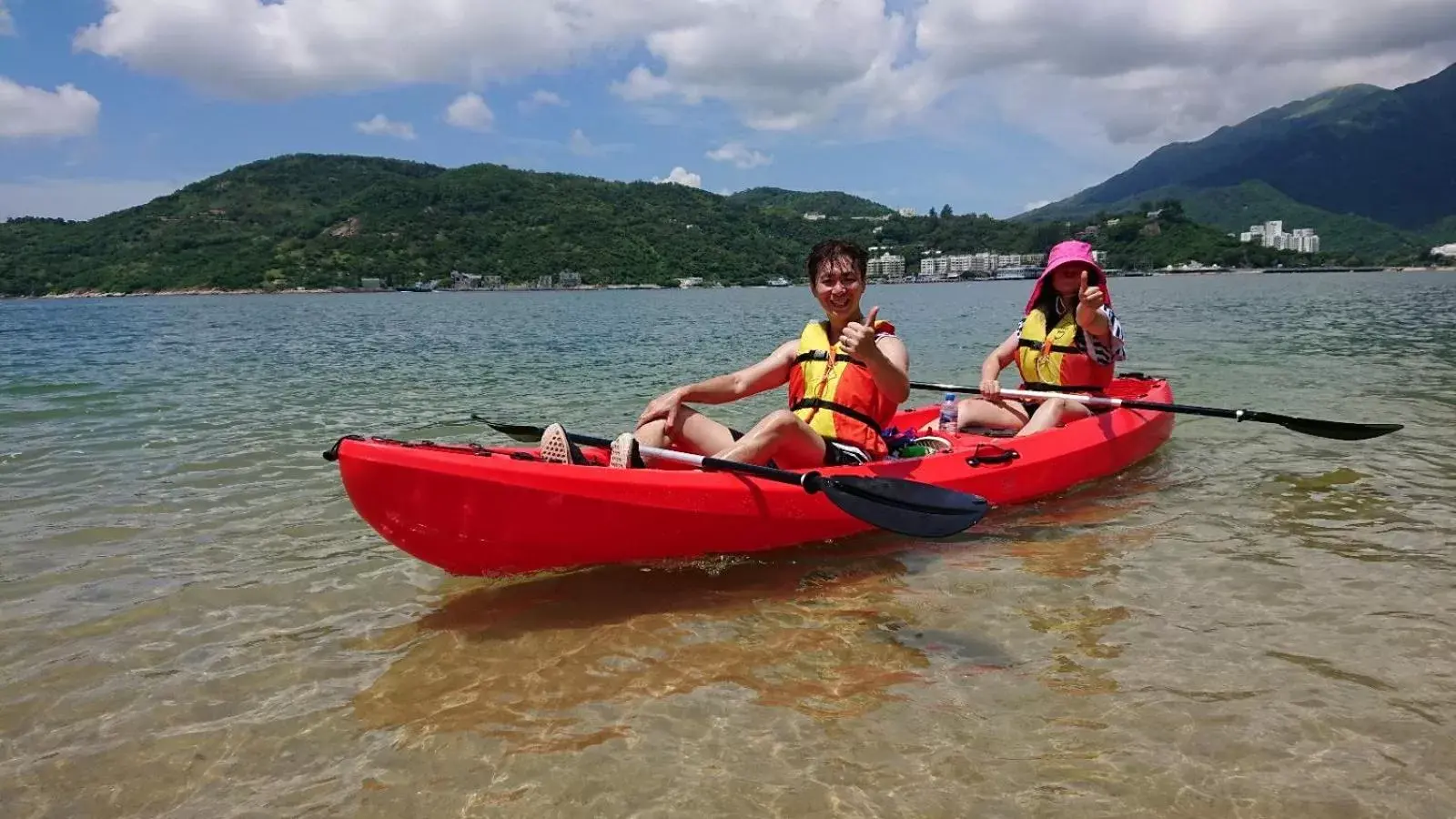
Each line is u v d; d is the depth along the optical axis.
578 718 2.79
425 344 19.11
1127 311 29.05
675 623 3.50
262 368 13.63
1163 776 2.40
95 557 4.33
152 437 7.38
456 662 3.19
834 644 3.28
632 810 2.31
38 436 7.45
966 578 3.94
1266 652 3.11
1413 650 3.10
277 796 2.41
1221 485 5.45
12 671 3.15
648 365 13.95
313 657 3.24
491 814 2.31
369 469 3.39
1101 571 3.97
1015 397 6.16
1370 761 2.45
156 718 2.82
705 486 3.97
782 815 2.28
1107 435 5.79
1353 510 4.82
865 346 4.09
